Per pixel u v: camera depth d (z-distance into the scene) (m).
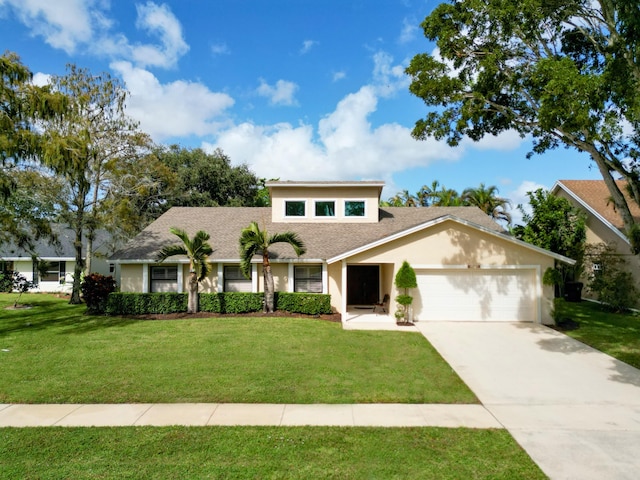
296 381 8.78
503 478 5.09
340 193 21.27
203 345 11.80
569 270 22.36
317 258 17.81
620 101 10.20
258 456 5.58
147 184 23.77
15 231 18.92
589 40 13.50
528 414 7.23
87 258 23.81
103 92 21.89
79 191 21.02
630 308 18.50
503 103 14.83
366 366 9.96
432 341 12.69
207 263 17.02
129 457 5.54
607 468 5.34
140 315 16.78
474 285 16.06
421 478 5.06
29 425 6.61
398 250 16.02
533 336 13.42
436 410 7.37
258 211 23.11
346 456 5.59
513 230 22.97
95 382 8.66
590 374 9.62
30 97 14.16
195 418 6.89
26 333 13.45
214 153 39.75
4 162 13.82
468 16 12.72
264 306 17.06
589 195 23.38
